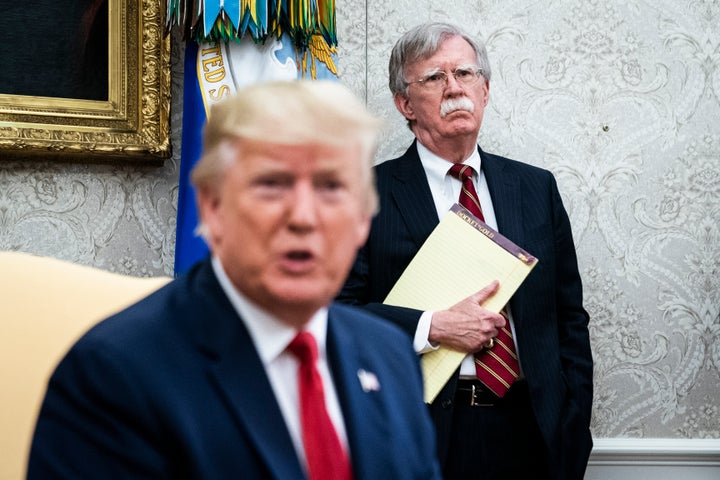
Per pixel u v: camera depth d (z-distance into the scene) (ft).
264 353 3.84
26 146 11.96
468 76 11.23
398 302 10.53
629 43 13.66
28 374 5.26
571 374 11.03
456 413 10.39
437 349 10.23
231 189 3.60
